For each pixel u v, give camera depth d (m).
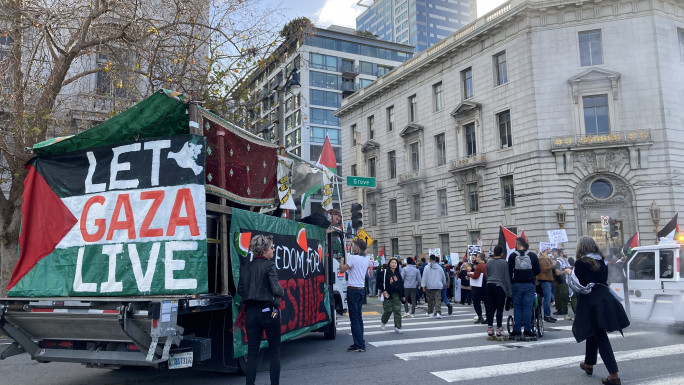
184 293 5.53
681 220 26.06
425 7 136.38
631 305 10.11
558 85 28.25
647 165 26.67
